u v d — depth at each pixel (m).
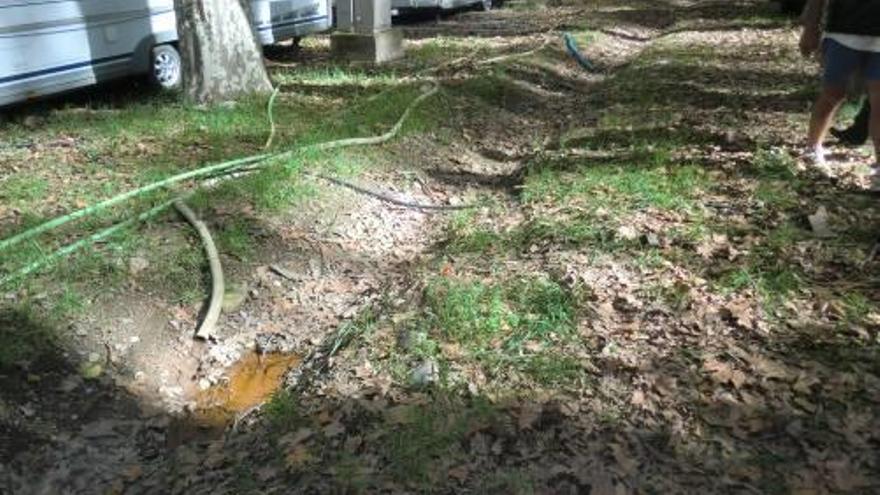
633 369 4.33
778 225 5.80
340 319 5.35
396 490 3.74
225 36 9.61
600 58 13.48
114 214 6.27
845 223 5.74
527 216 6.43
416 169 7.73
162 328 5.16
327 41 15.61
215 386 4.84
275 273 5.78
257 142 8.06
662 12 19.25
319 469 3.95
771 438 3.87
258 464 4.10
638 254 5.50
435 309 5.01
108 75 10.14
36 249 5.65
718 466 3.73
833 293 4.87
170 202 6.36
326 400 4.41
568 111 10.01
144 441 4.44
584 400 4.16
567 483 3.70
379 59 12.58
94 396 4.64
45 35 9.23
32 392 4.55
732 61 11.77
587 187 6.77
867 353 4.33
